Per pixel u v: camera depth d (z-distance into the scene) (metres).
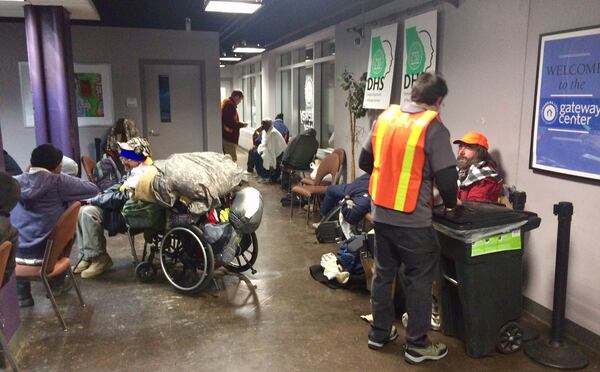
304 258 4.38
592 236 2.73
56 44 5.48
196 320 3.18
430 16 4.17
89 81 7.32
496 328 2.70
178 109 7.93
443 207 2.75
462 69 3.83
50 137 5.62
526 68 3.15
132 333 3.01
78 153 6.08
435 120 2.44
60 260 3.18
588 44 2.65
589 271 2.77
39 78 5.50
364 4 5.54
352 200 3.84
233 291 3.65
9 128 6.97
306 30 7.86
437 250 2.58
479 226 2.52
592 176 2.68
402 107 2.62
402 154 2.47
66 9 5.68
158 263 4.20
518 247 2.66
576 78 2.73
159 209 3.56
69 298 3.52
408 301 2.63
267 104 11.54
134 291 3.64
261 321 3.17
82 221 3.86
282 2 6.62
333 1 6.25
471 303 2.62
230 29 9.67
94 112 7.39
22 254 3.09
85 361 2.70
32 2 5.22
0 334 2.36
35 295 3.56
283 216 5.95
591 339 2.79
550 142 2.94
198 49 7.81
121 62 7.44
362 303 3.43
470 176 3.26
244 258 3.96
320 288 3.70
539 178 3.07
